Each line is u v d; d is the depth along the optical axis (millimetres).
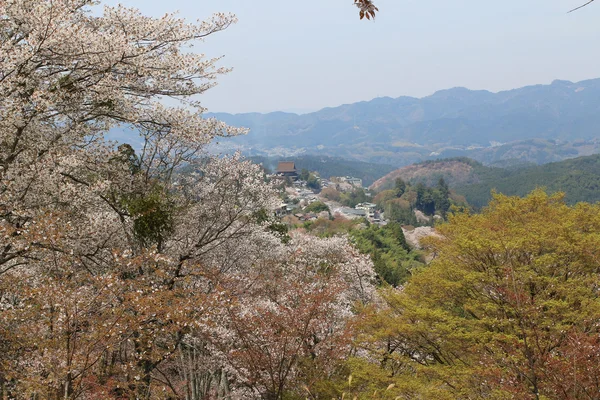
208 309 9672
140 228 11859
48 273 8977
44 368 7535
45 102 8695
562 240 11164
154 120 11500
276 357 10930
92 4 10609
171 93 11328
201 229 14531
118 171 12164
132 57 10055
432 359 13977
